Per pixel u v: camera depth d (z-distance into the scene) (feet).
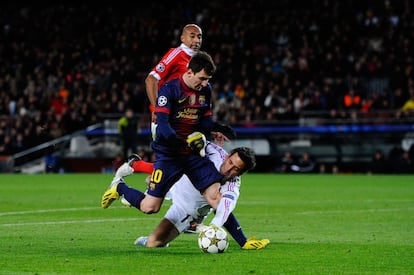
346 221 141.69
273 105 339.77
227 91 354.13
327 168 326.65
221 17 431.84
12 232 118.62
